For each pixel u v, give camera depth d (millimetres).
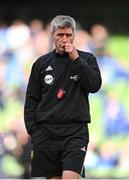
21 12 33438
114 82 32469
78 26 33125
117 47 32844
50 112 16453
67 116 16344
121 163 32344
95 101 32406
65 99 16422
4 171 32031
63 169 16094
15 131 32250
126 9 33406
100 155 32344
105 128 32406
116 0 33500
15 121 32375
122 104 32406
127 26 33250
